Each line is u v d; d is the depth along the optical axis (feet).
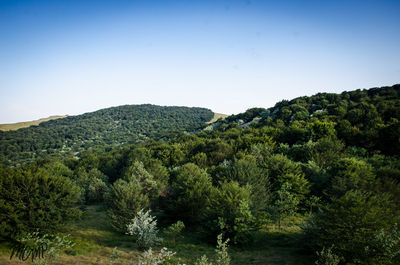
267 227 85.61
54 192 75.20
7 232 62.59
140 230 68.23
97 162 242.58
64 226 79.25
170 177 147.13
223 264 42.88
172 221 98.17
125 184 95.71
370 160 121.08
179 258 59.16
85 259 57.00
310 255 58.44
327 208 54.85
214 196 78.18
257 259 58.70
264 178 98.32
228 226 68.74
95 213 117.39
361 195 54.75
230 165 122.72
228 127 382.83
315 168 114.83
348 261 47.88
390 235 43.29
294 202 83.05
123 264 53.93
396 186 74.43
